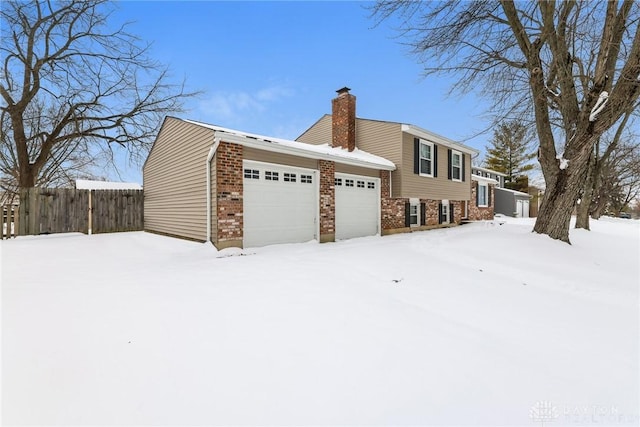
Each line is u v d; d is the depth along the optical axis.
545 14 7.18
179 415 1.88
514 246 7.53
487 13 7.83
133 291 4.30
